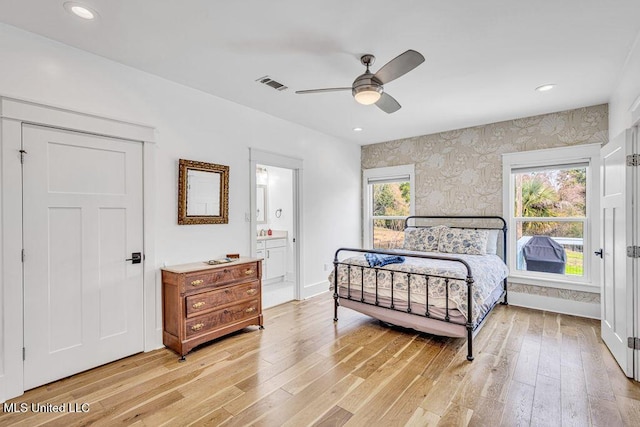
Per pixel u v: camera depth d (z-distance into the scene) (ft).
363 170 18.53
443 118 13.34
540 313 12.44
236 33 7.16
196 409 6.42
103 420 6.08
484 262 11.02
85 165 7.98
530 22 6.68
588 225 12.03
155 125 9.36
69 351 7.71
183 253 10.09
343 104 11.78
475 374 7.75
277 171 19.10
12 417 6.18
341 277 11.33
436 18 6.56
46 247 7.36
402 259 10.38
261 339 10.02
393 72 7.03
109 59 8.38
